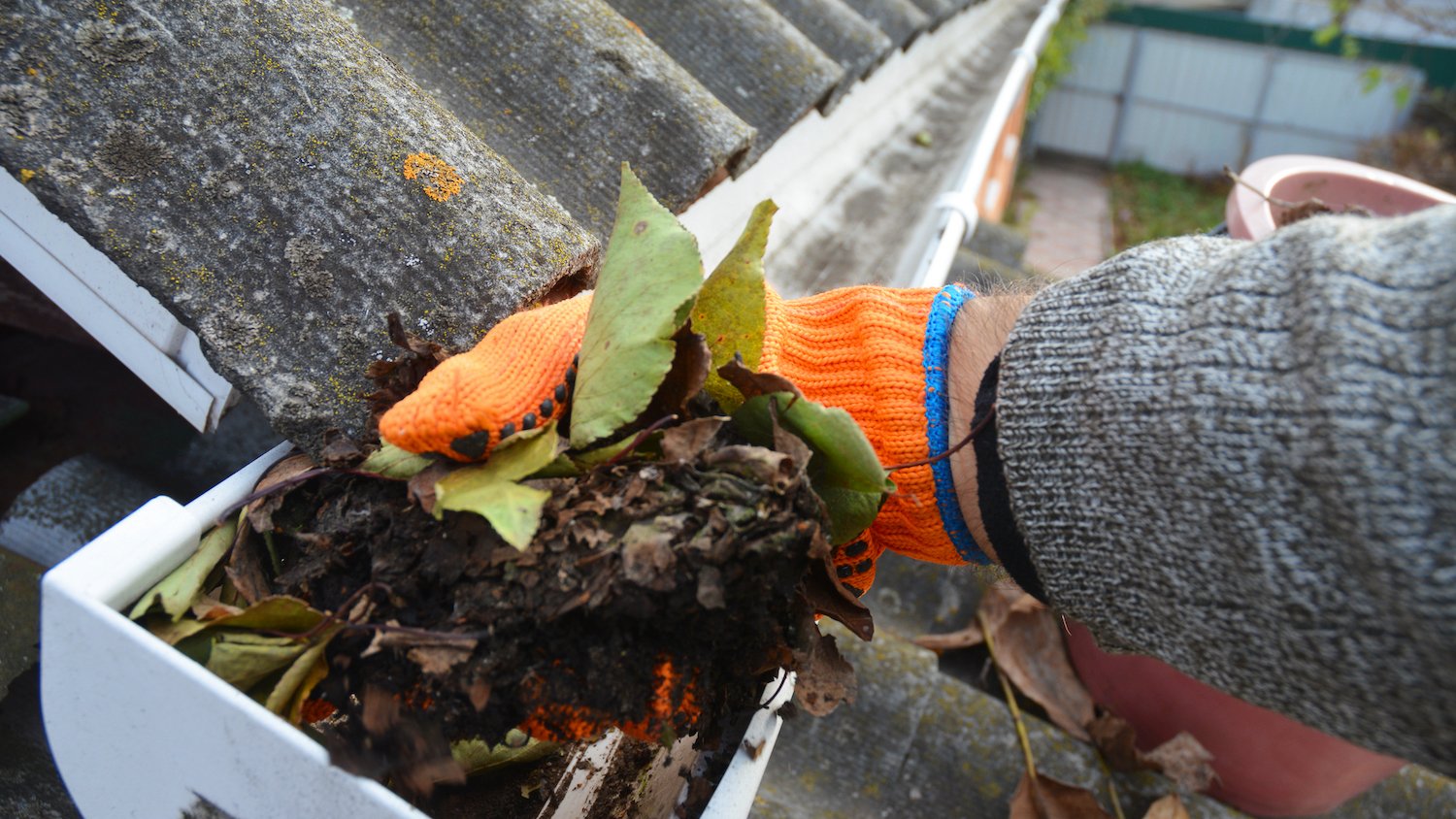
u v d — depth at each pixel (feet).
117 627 0.62
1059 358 0.71
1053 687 1.73
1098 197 9.55
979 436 0.77
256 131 0.85
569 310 0.80
